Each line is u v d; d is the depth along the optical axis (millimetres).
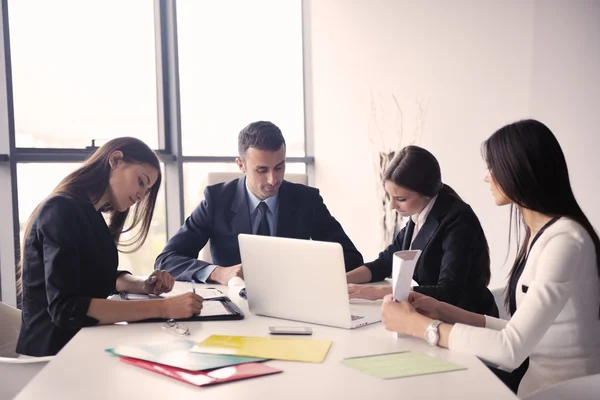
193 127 4285
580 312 1519
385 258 2418
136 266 3988
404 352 1368
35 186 3355
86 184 1883
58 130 3498
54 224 1706
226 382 1173
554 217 1567
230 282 2160
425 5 4312
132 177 1913
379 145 4621
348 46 4738
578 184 3723
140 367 1274
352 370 1240
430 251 2139
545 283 1429
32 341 1740
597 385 1355
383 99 4578
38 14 3363
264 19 4727
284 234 2598
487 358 1348
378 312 1762
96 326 1634
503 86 4020
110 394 1113
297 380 1182
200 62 4301
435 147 4352
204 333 1545
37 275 1752
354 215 4816
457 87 4223
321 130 4984
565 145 3775
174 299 1701
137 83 3963
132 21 3900
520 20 3916
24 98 3314
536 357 1583
